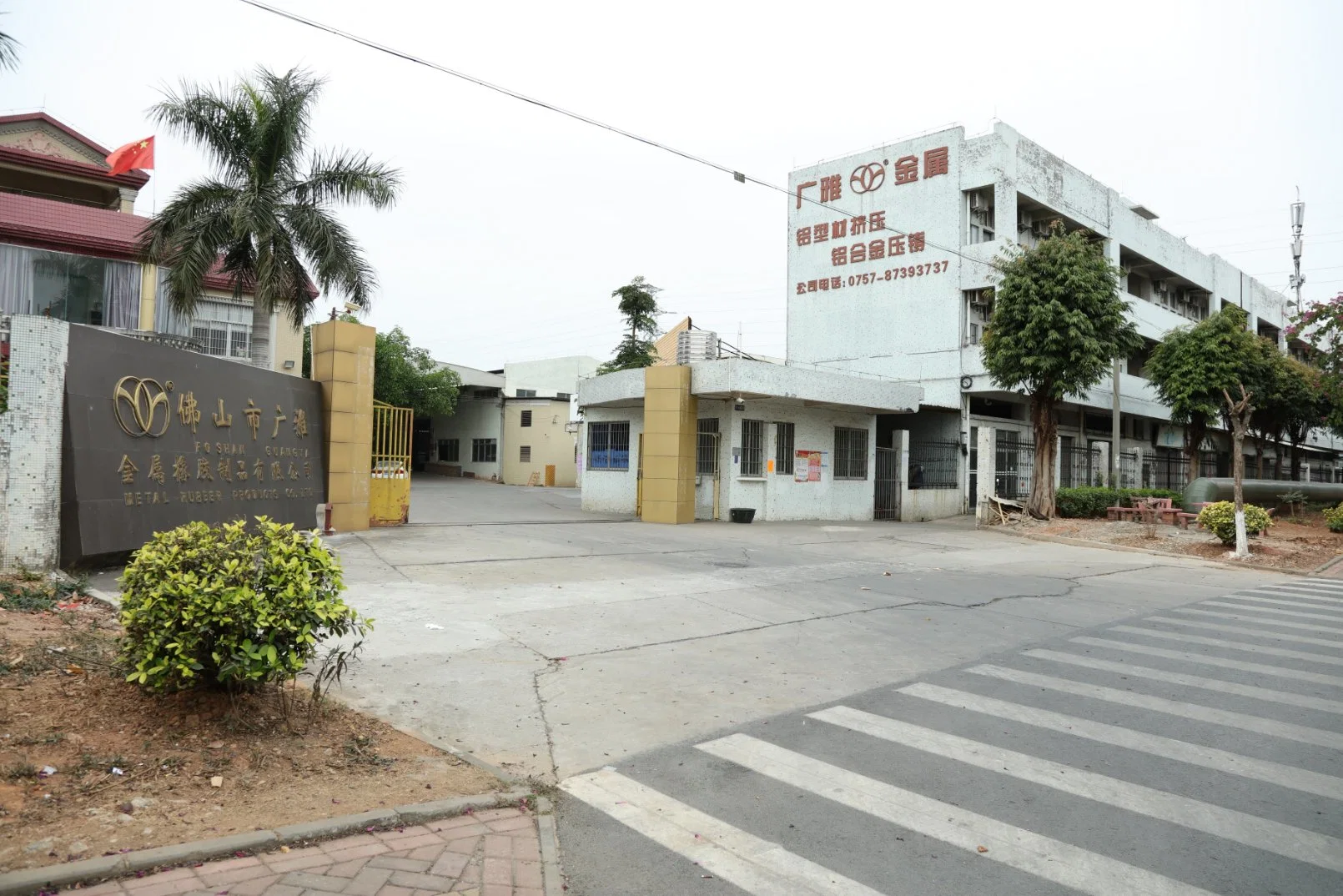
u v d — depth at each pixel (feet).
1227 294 130.62
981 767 15.46
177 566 14.48
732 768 15.31
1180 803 13.94
